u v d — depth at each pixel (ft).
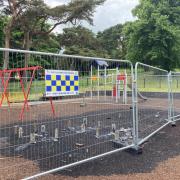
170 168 18.31
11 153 20.89
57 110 33.71
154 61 146.82
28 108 33.50
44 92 17.60
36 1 114.52
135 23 148.15
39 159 19.52
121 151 21.85
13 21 115.55
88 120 33.37
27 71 20.97
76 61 19.40
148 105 42.80
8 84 22.84
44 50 149.89
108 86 46.14
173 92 40.63
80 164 18.70
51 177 16.61
